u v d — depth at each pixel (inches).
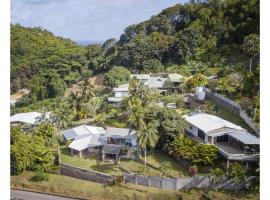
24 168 2070.6
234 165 1797.5
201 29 4530.0
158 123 2126.0
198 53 4259.4
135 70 4421.8
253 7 4436.5
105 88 3927.2
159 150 2185.0
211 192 1761.8
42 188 1963.6
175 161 2057.1
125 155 2165.4
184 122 2182.6
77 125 2790.4
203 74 3592.5
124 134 2265.0
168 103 2834.6
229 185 1780.3
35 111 3294.8
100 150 2282.2
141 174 1948.8
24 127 2677.2
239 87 2728.8
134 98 2709.2
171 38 4596.5
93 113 2974.9
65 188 1936.5
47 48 6314.0
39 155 2097.7
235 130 2063.2
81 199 1859.0
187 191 1806.1
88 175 1985.7
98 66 5506.9
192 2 5492.1
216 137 2053.4
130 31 5821.9
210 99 2822.3
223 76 3267.7
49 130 2370.8
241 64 3503.9
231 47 4111.7
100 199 1846.7
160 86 3353.8
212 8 4953.3
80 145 2263.8
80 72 5570.9
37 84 4549.7
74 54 5846.5
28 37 6747.1
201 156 1907.0
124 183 1915.6
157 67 4279.0
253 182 1747.0
